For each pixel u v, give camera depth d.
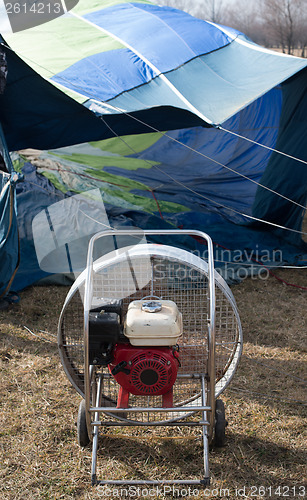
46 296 5.43
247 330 4.75
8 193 5.23
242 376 3.97
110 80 6.03
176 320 2.80
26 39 7.02
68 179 7.79
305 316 5.07
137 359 2.76
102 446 3.18
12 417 3.46
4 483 2.89
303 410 3.55
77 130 6.00
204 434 2.94
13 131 5.88
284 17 29.00
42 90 5.12
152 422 2.91
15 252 5.27
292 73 5.95
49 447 3.18
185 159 9.58
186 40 7.04
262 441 3.23
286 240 6.88
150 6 8.32
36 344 4.46
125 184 8.13
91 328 2.70
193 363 3.34
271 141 9.49
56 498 2.79
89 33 7.18
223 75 6.49
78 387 3.14
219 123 5.07
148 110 5.32
